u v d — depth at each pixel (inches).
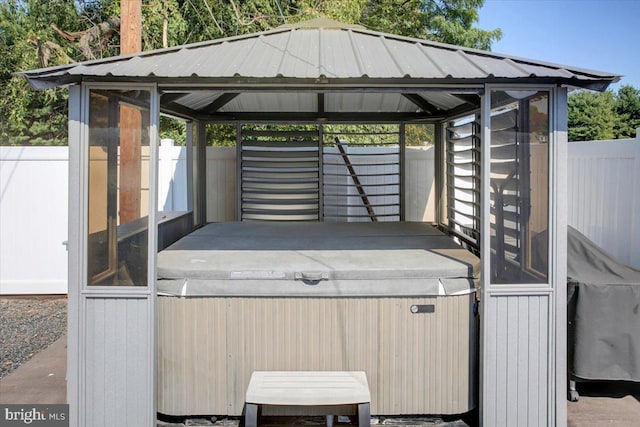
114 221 111.7
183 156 251.1
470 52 128.1
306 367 116.4
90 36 367.2
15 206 233.9
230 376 116.4
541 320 113.6
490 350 113.1
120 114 111.8
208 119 213.9
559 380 113.9
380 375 116.9
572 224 205.3
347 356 116.3
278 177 232.5
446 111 199.9
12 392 138.9
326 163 238.7
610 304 127.2
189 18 388.5
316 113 218.1
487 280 112.2
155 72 104.1
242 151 229.5
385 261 126.4
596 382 144.2
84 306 111.6
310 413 113.0
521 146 112.0
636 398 136.6
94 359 112.1
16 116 402.6
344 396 103.1
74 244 110.7
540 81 108.0
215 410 117.0
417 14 540.7
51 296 240.1
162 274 116.7
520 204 113.0
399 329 116.5
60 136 487.5
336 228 197.0
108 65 110.3
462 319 117.3
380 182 254.4
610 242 183.5
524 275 113.4
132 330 112.0
